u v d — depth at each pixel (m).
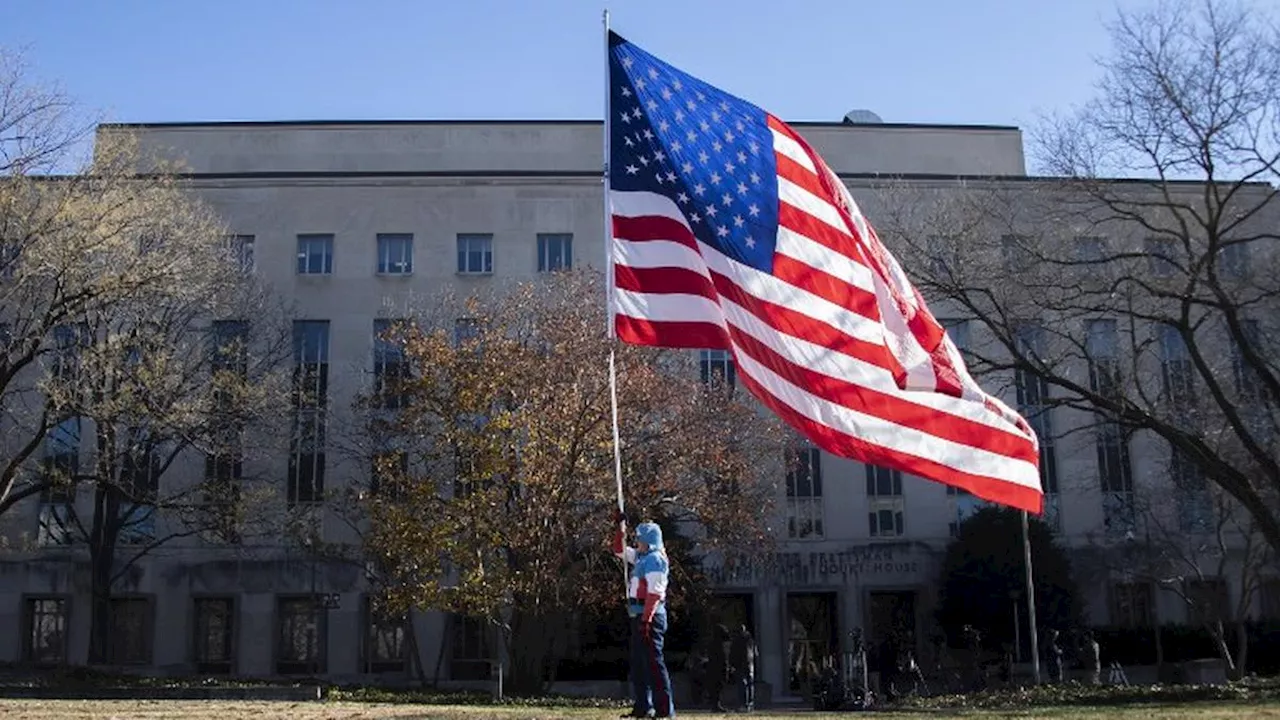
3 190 31.95
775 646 51.00
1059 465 52.19
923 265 30.20
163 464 45.81
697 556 46.91
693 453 36.75
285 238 54.22
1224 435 34.91
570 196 55.09
